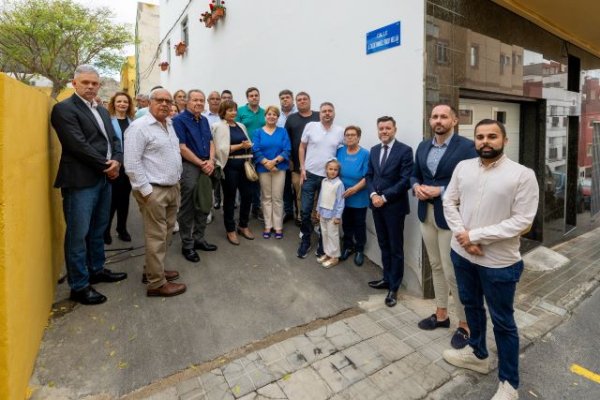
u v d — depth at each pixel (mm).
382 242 3514
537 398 2352
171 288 3244
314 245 4391
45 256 2805
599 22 4883
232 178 4199
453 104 3588
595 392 2408
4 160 1903
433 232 2908
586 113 6648
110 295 3189
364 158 3816
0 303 1866
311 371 2477
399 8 3469
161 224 3148
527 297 3816
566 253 5332
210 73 8266
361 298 3475
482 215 2166
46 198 2918
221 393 2266
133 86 18328
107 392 2250
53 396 2189
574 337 3072
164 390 2281
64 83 10180
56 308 2967
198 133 3719
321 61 4582
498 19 4055
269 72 5797
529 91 4734
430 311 3311
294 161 4707
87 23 9648
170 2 11312
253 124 4957
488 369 2547
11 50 9273
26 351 2195
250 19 6270
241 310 3127
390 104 3654
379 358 2625
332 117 4035
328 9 4391
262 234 4637
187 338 2748
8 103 1977
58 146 3420
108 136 3275
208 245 4125
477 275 2346
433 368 2541
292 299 3342
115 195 4230
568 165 6547
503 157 2162
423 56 3285
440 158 2812
